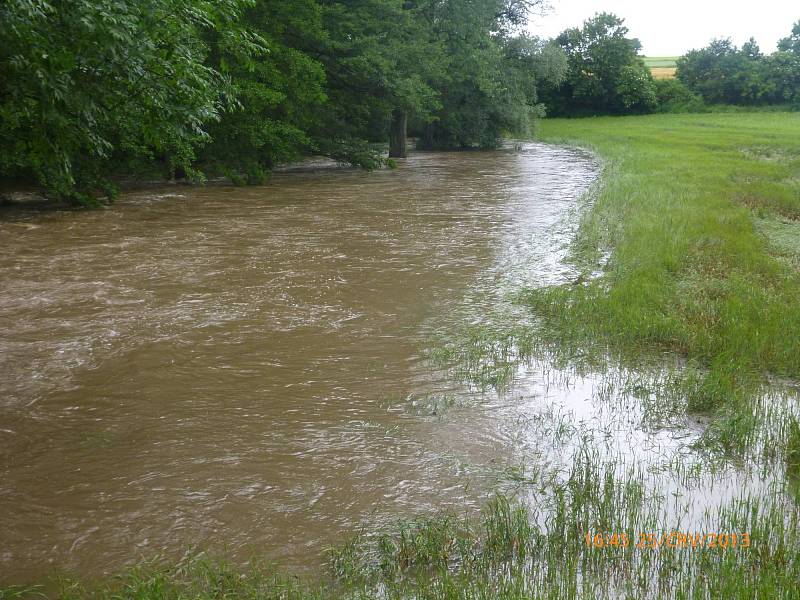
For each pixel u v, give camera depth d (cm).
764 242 1492
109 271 1320
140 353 913
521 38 4716
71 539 545
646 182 2419
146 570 509
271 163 2858
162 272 1316
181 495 604
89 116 778
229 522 567
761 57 9212
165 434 707
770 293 1128
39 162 849
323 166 3547
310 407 768
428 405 773
